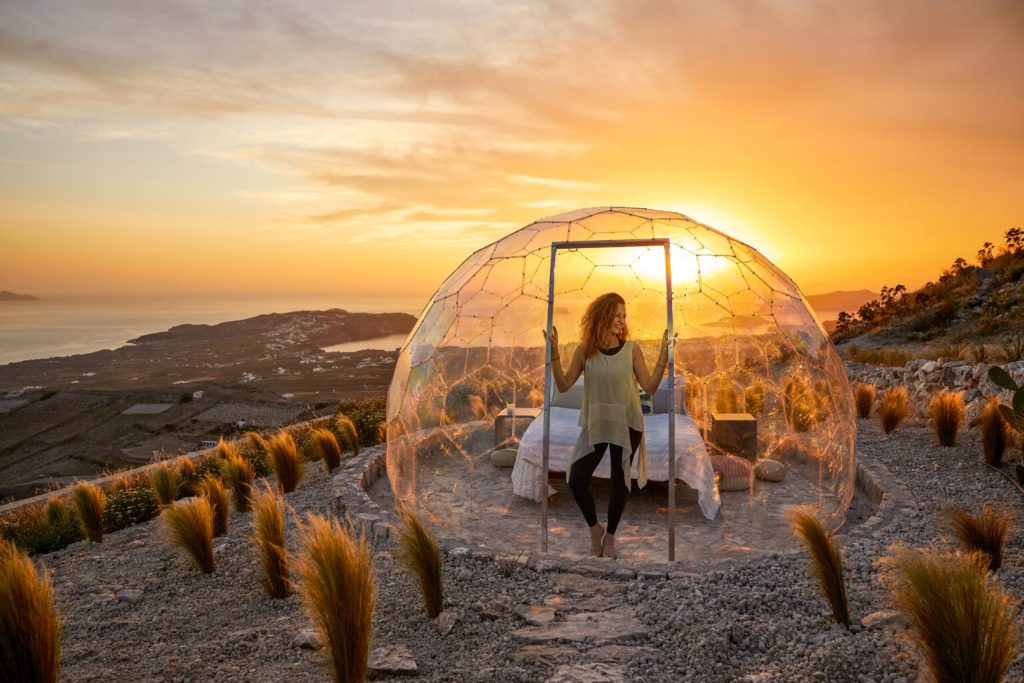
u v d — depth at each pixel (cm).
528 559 397
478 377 717
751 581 354
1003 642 211
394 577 383
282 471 629
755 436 585
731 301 561
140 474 1027
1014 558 362
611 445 411
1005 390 706
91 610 374
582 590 357
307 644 289
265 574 375
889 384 998
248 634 310
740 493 534
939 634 215
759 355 606
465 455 655
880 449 670
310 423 1256
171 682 256
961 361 909
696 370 650
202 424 6256
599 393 413
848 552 392
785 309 552
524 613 323
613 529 408
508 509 511
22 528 666
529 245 573
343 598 241
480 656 280
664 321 648
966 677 209
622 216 578
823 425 533
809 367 541
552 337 421
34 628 233
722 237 575
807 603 322
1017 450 603
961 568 230
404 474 530
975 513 457
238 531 513
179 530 423
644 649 278
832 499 501
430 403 595
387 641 300
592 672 248
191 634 328
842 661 248
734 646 277
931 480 547
